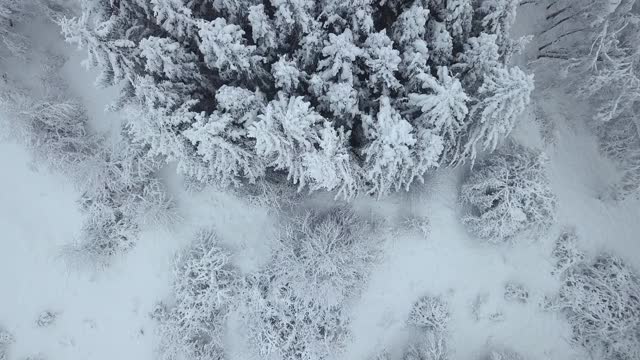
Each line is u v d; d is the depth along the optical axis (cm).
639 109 1311
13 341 1361
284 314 1328
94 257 1342
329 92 1047
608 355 1376
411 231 1367
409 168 1204
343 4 1015
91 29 961
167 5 972
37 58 1384
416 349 1344
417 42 1029
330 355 1337
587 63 1268
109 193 1356
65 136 1316
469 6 1032
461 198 1366
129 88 1094
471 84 1116
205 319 1342
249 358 1336
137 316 1378
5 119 1251
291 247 1310
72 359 1373
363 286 1347
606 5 1174
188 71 1088
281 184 1319
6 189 1389
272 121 973
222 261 1345
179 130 1075
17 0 1238
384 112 1005
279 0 982
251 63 1061
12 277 1374
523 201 1290
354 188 1265
